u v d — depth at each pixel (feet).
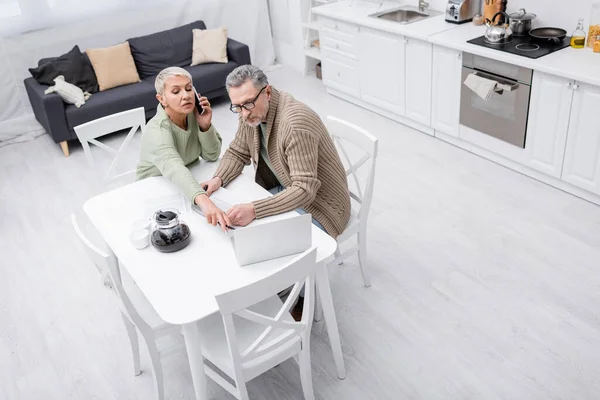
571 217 11.20
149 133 8.68
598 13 11.48
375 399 7.93
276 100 8.05
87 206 8.39
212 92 17.72
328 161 8.32
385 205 12.05
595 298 9.20
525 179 12.64
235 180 8.80
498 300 9.35
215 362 6.86
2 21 16.42
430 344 8.69
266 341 6.93
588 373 7.98
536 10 12.90
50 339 9.45
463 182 12.66
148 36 17.62
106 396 8.38
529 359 8.28
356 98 17.03
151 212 8.14
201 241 7.49
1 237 12.30
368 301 9.62
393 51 14.78
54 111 15.01
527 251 10.36
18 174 15.01
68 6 17.13
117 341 9.32
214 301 6.48
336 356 8.09
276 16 20.45
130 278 8.19
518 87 11.89
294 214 7.80
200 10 19.31
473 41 12.80
